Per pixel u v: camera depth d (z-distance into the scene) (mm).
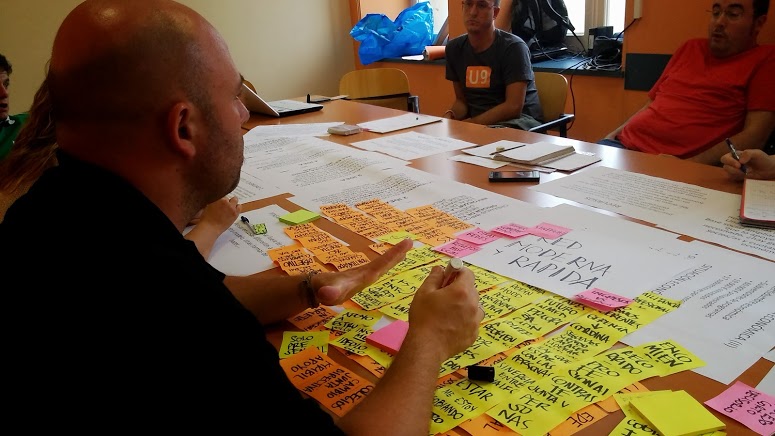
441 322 704
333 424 570
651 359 730
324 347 819
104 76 561
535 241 1088
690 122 2250
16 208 586
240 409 507
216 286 565
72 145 598
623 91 2906
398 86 3160
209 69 616
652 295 874
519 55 2691
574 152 1639
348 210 1332
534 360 744
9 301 514
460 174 1524
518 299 893
